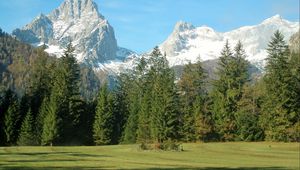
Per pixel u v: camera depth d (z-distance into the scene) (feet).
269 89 296.51
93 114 348.38
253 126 311.06
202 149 228.22
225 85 338.54
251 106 326.85
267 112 298.35
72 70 339.16
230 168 126.00
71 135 325.01
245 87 330.13
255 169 124.26
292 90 289.94
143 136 327.06
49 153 174.40
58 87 327.47
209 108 329.31
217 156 185.78
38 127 307.78
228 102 324.60
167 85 327.47
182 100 345.10
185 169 119.75
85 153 183.42
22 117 328.08
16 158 140.46
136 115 342.64
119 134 358.23
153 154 188.75
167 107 320.91
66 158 148.87
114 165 125.80
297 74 303.89
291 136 288.51
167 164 135.33
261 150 228.22
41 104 325.62
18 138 308.19
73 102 328.70
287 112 289.12
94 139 330.95
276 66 295.07
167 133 318.86
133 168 118.52
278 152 216.95
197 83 349.41
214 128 324.80
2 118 326.03
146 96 337.31
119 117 367.04
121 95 385.70
